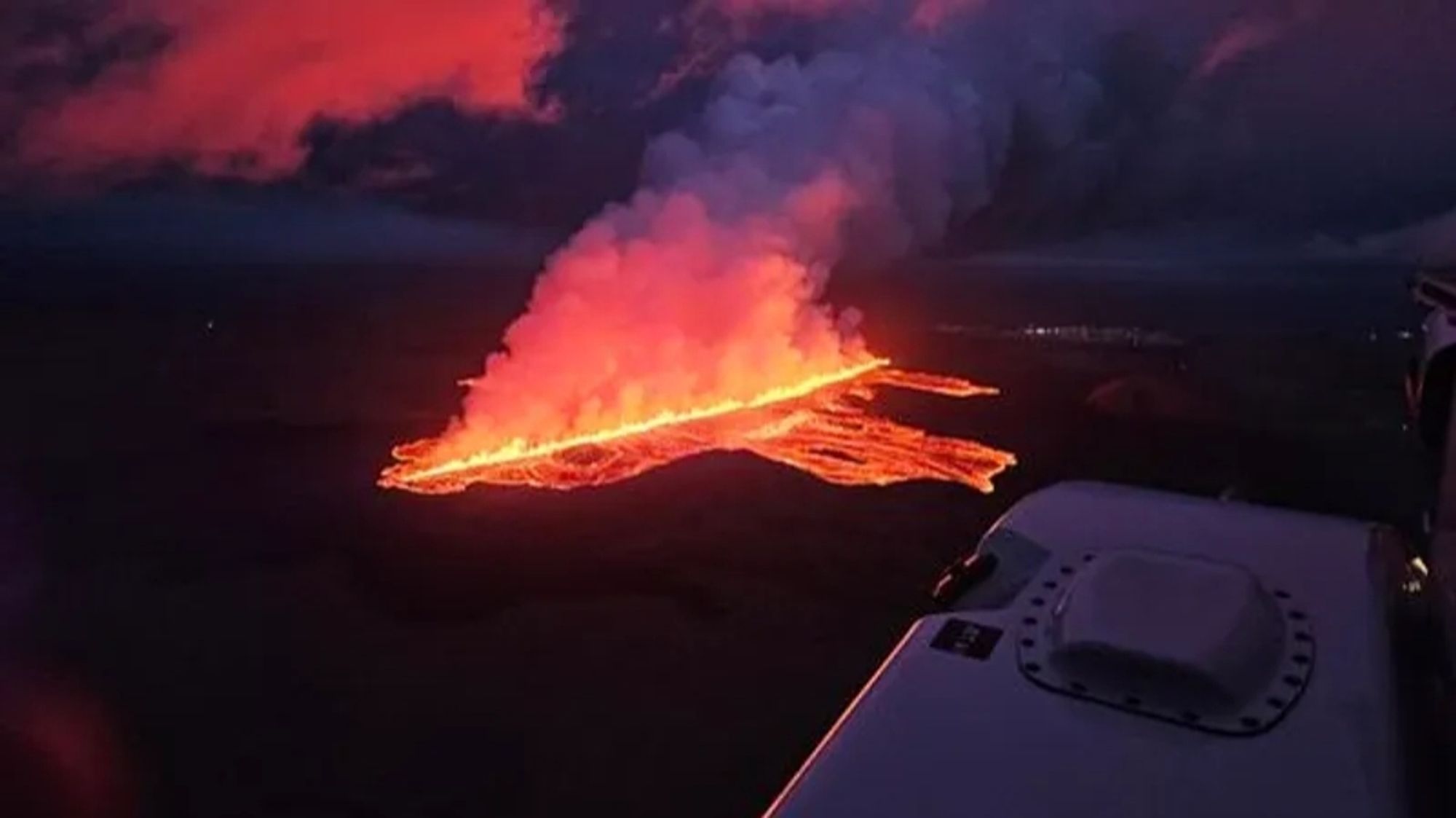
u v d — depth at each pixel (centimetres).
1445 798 273
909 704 301
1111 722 284
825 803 267
